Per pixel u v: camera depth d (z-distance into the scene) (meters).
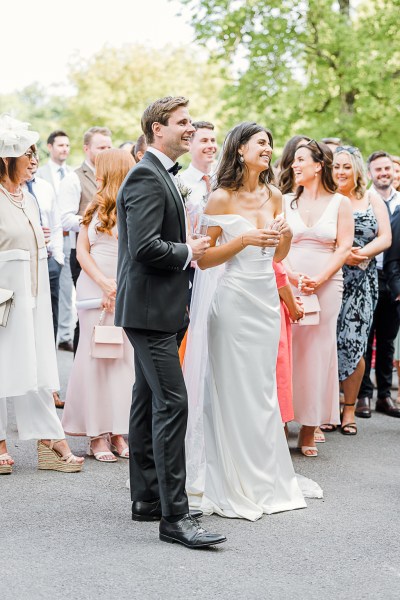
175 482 4.78
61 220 8.87
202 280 5.63
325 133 18.92
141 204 4.67
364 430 8.03
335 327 7.16
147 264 4.70
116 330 6.59
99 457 6.64
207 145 7.65
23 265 6.12
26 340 6.09
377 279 8.23
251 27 19.48
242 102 19.72
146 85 34.47
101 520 5.20
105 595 4.06
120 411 6.63
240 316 5.48
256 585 4.25
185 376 5.68
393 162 10.05
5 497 5.63
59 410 8.45
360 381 7.90
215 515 5.41
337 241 7.31
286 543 4.89
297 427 8.10
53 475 6.19
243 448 5.46
